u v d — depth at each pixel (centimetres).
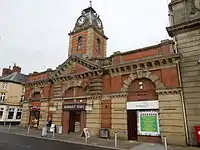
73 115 1900
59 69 2109
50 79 2194
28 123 2355
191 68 1284
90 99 1738
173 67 1344
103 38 2531
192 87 1246
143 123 1419
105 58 1772
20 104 3609
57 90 2078
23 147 1054
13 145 1113
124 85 1556
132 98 1510
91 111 1697
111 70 1650
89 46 2181
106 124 1577
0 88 3491
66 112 1941
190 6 1432
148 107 1407
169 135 1241
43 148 1047
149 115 1402
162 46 1424
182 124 1213
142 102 1446
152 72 1440
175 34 1427
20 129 2181
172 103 1289
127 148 1091
